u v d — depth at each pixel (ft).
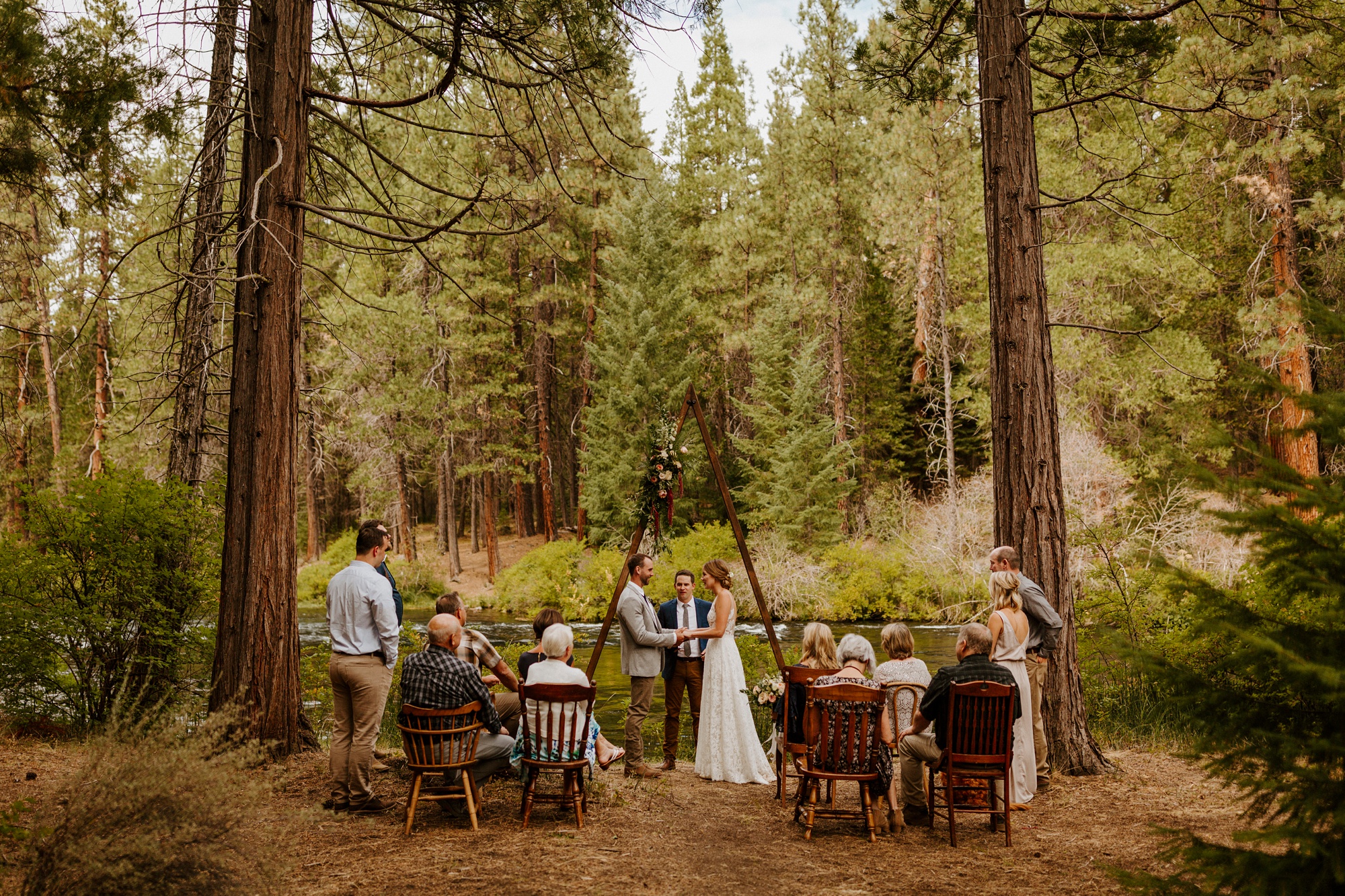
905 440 107.04
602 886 14.55
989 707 17.49
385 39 27.30
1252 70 45.37
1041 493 23.56
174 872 11.35
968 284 89.66
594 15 21.85
